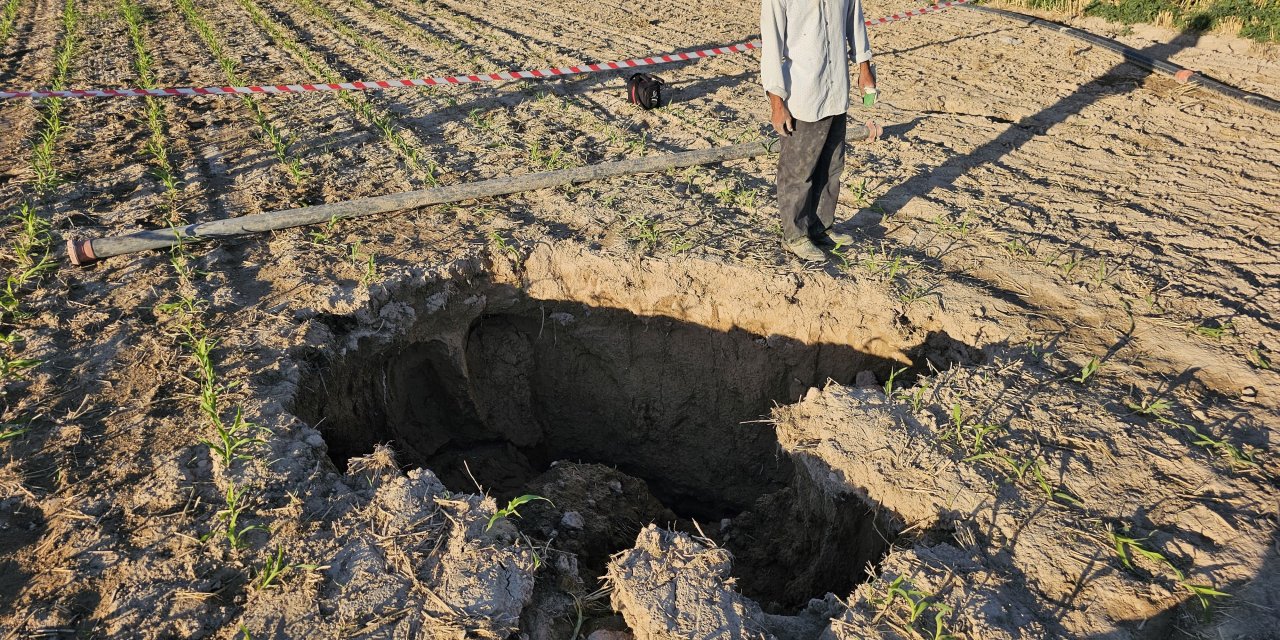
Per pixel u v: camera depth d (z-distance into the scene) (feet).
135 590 9.15
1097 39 32.30
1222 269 15.88
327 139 24.35
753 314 16.35
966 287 15.47
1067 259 16.43
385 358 15.87
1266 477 10.61
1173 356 13.30
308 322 14.33
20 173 21.53
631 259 16.63
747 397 17.40
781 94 14.61
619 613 9.86
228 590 9.17
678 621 8.86
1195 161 21.15
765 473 18.08
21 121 26.02
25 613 8.85
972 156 21.94
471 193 19.04
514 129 24.89
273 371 12.99
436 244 17.07
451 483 17.21
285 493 10.55
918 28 35.88
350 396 14.83
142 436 11.55
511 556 9.56
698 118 25.38
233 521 9.73
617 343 17.71
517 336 17.95
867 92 15.84
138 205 19.43
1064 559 9.47
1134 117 24.44
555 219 18.38
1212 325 14.14
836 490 11.37
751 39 35.96
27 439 11.44
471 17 42.91
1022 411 12.00
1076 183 20.07
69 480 10.72
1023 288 15.43
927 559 9.53
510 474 18.12
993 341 14.06
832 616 9.37
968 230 17.74
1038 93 26.81
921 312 14.93
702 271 16.42
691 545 9.86
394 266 16.07
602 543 14.84
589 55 33.83
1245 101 25.02
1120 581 9.15
